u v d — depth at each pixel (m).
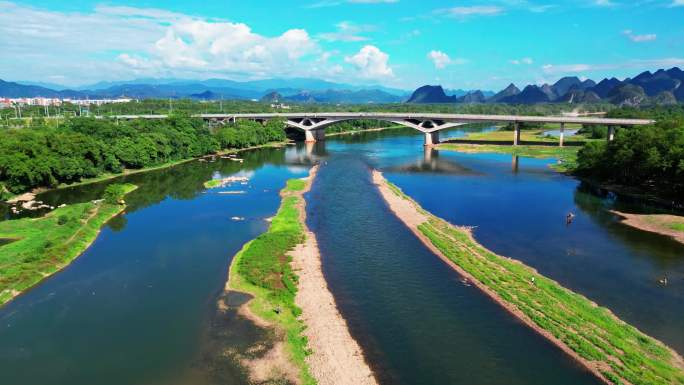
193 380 42.34
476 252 73.44
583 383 41.88
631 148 117.38
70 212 92.50
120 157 143.25
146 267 68.25
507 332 50.12
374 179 135.12
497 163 167.25
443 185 128.50
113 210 97.50
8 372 43.62
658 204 103.81
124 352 46.75
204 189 122.25
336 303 56.47
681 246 76.62
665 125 127.88
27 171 110.62
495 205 105.19
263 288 60.41
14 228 82.62
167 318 53.28
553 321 51.56
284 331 50.19
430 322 52.25
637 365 43.31
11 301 57.78
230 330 50.59
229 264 69.06
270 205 104.38
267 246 74.38
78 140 131.25
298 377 42.56
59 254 70.25
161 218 94.00
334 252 73.62
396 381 42.12
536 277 63.66
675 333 50.12
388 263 69.12
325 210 98.94
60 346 47.94
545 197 112.88
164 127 176.00
